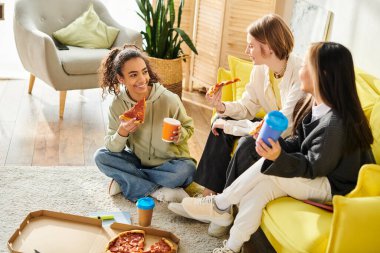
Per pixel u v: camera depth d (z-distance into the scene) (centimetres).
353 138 188
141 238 217
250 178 210
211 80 407
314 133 193
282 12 381
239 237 211
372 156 200
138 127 267
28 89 393
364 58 264
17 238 212
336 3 294
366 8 264
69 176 280
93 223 226
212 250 229
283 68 242
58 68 340
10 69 430
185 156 273
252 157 226
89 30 380
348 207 167
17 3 363
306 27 331
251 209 208
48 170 284
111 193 265
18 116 351
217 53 394
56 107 374
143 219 237
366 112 209
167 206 261
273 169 191
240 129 243
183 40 379
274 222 193
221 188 257
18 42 367
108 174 265
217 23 388
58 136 329
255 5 378
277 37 234
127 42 378
